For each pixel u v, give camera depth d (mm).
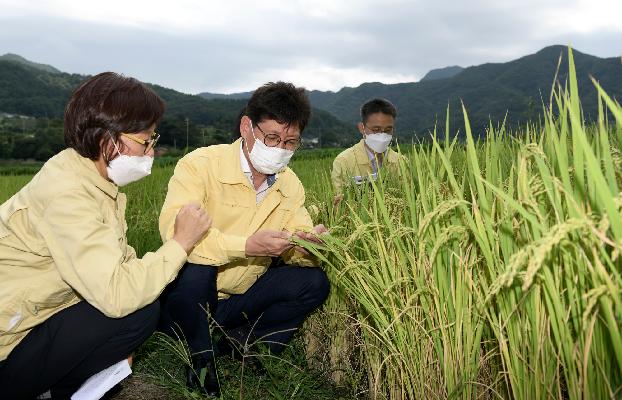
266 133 2547
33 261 2098
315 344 3098
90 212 2082
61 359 2211
